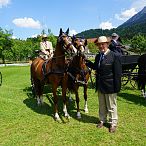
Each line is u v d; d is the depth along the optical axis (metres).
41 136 3.29
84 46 3.80
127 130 3.41
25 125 3.70
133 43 28.41
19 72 12.62
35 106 4.71
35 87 4.79
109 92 3.29
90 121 3.82
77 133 3.35
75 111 4.34
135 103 4.84
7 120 3.92
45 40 4.95
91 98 5.26
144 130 3.40
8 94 5.80
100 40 3.29
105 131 3.39
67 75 3.89
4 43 30.47
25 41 36.22
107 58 3.28
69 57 3.93
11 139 3.20
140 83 5.33
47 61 4.12
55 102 3.92
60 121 3.78
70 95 4.94
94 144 3.01
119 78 3.24
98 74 3.39
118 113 4.18
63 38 3.65
